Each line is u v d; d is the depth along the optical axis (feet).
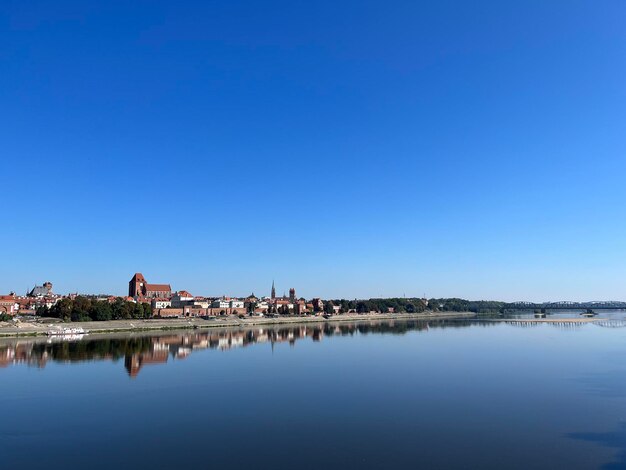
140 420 240.53
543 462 182.09
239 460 185.78
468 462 182.50
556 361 435.12
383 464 180.86
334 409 259.60
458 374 364.58
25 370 386.32
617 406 263.08
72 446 203.31
